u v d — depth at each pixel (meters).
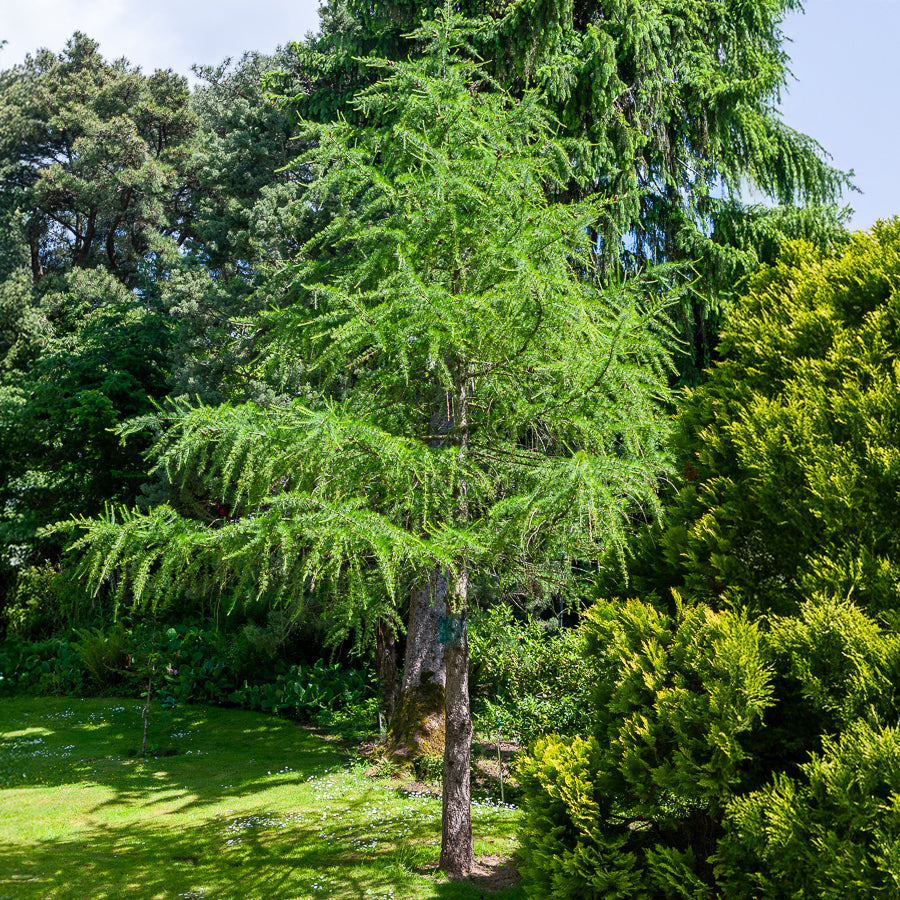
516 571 6.82
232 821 8.73
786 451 4.69
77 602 18.59
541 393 6.29
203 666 15.65
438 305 5.84
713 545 5.03
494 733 9.53
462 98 6.75
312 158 7.14
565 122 12.52
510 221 6.40
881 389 4.59
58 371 21.56
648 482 5.61
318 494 5.93
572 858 4.48
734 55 14.59
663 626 4.81
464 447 7.00
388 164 7.33
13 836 8.36
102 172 33.31
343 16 21.67
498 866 7.05
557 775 4.81
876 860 3.57
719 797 4.20
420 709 11.16
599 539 6.08
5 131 36.62
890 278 5.05
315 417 5.28
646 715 4.54
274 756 11.98
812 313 5.16
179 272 17.06
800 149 14.84
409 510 6.38
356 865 7.14
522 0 12.54
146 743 12.67
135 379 20.06
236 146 18.75
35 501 20.27
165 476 13.47
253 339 13.70
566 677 8.77
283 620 13.20
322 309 7.03
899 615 4.11
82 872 7.21
